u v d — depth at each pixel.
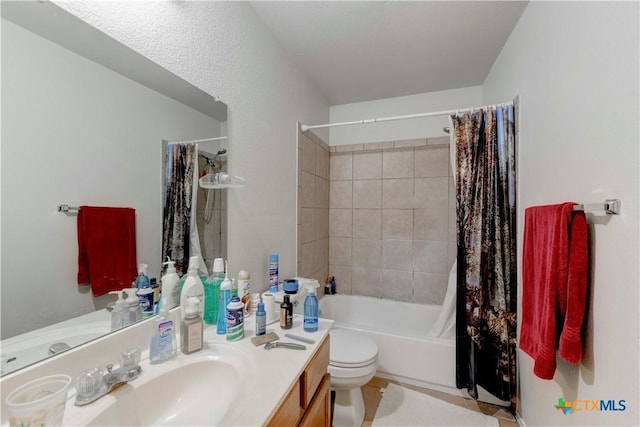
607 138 0.83
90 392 0.64
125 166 0.86
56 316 0.69
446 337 1.91
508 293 1.60
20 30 0.62
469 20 1.55
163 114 0.98
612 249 0.80
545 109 1.25
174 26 1.02
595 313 0.87
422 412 1.63
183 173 1.07
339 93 2.53
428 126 2.49
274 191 1.70
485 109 1.70
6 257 0.60
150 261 0.94
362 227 2.70
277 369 0.79
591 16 0.92
